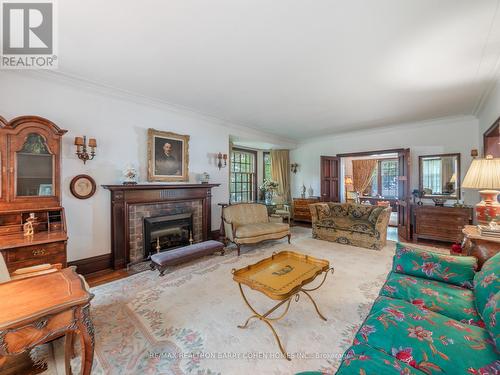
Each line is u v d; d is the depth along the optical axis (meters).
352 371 0.99
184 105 4.00
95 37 2.12
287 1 1.68
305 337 1.80
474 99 3.69
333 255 3.77
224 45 2.25
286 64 2.61
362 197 9.01
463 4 1.70
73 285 1.41
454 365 0.98
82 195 3.10
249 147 7.03
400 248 2.01
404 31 2.02
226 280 2.85
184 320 2.04
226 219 4.34
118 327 1.95
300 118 4.80
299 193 7.46
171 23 1.92
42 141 2.63
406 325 1.23
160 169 3.92
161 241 3.96
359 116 4.66
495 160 2.19
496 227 2.01
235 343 1.75
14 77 2.65
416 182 5.26
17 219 2.51
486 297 1.28
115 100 3.44
